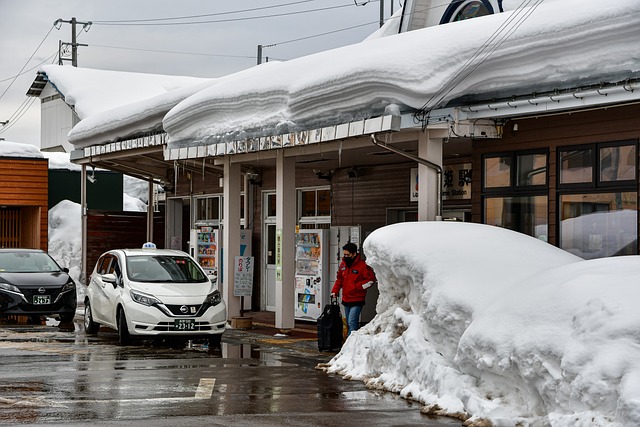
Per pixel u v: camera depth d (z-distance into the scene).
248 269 20.81
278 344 17.39
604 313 8.70
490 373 9.77
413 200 19.22
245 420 9.44
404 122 14.50
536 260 11.62
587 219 13.27
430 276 11.52
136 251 18.73
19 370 13.30
